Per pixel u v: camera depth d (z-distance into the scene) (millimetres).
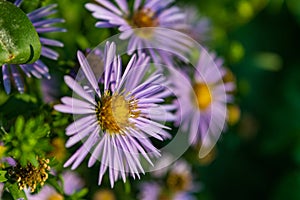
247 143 406
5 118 200
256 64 408
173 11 233
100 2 213
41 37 207
